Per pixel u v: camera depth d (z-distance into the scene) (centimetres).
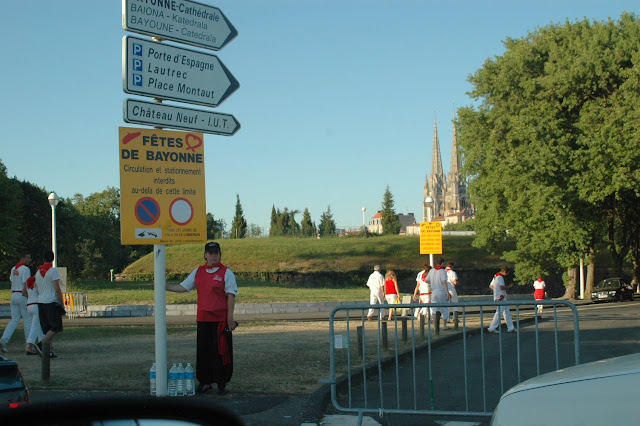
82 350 1196
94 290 3375
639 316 2214
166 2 762
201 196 796
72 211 7225
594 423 302
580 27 3656
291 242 6581
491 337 1553
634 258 4578
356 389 864
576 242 3431
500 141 3506
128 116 726
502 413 338
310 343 1306
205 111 802
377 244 6244
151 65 746
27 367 969
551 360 1110
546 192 3209
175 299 2944
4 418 338
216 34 815
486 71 3647
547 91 3419
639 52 3212
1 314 2670
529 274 3681
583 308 2898
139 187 751
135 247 9269
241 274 4997
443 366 1075
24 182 6153
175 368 762
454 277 2078
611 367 337
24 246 6050
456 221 17112
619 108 3145
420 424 686
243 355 1103
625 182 3119
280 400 737
